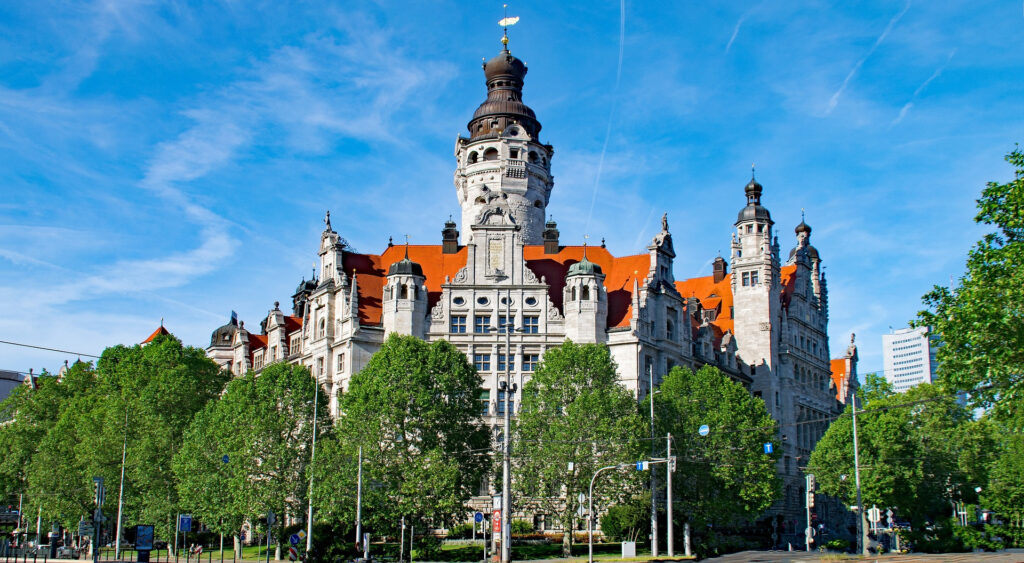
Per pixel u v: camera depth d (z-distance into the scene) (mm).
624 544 80562
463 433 84688
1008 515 114188
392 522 81750
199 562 79125
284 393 88062
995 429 111375
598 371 88938
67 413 103312
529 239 128375
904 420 104688
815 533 114562
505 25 139250
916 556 82125
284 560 81312
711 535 95000
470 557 79438
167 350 101750
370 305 108062
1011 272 53750
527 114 134125
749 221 135375
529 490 83938
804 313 144750
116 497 95500
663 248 114312
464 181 130750
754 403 97438
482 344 105188
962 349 56344
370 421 81875
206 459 85562
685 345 114125
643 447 84812
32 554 90250
